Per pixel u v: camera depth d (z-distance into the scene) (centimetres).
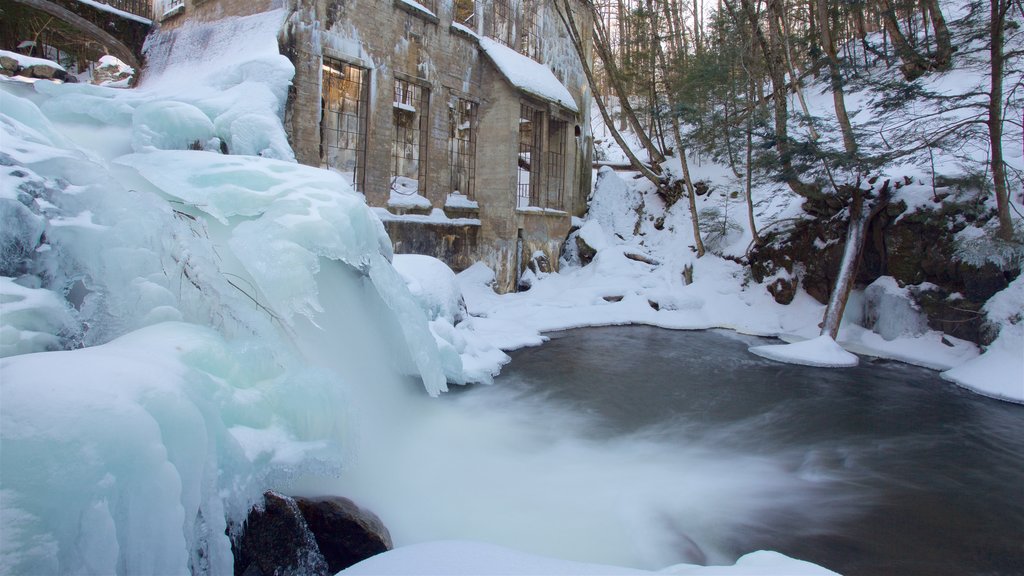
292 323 510
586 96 1934
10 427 221
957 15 1716
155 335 350
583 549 424
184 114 779
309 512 368
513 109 1467
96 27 1221
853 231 1154
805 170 1143
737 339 1234
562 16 1723
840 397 842
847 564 407
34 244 345
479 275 1466
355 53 1137
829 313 1130
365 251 588
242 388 366
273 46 966
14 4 1223
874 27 2038
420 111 1345
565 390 840
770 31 1421
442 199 1391
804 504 507
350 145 1543
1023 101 987
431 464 558
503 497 503
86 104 788
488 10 1521
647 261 1616
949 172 1150
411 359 680
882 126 1195
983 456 626
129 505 242
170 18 1277
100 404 244
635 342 1182
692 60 1703
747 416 750
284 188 547
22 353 300
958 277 1031
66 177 393
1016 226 955
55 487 217
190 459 275
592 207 1886
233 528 312
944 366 994
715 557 418
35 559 205
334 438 392
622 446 641
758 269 1427
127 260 384
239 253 491
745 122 1448
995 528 463
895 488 545
